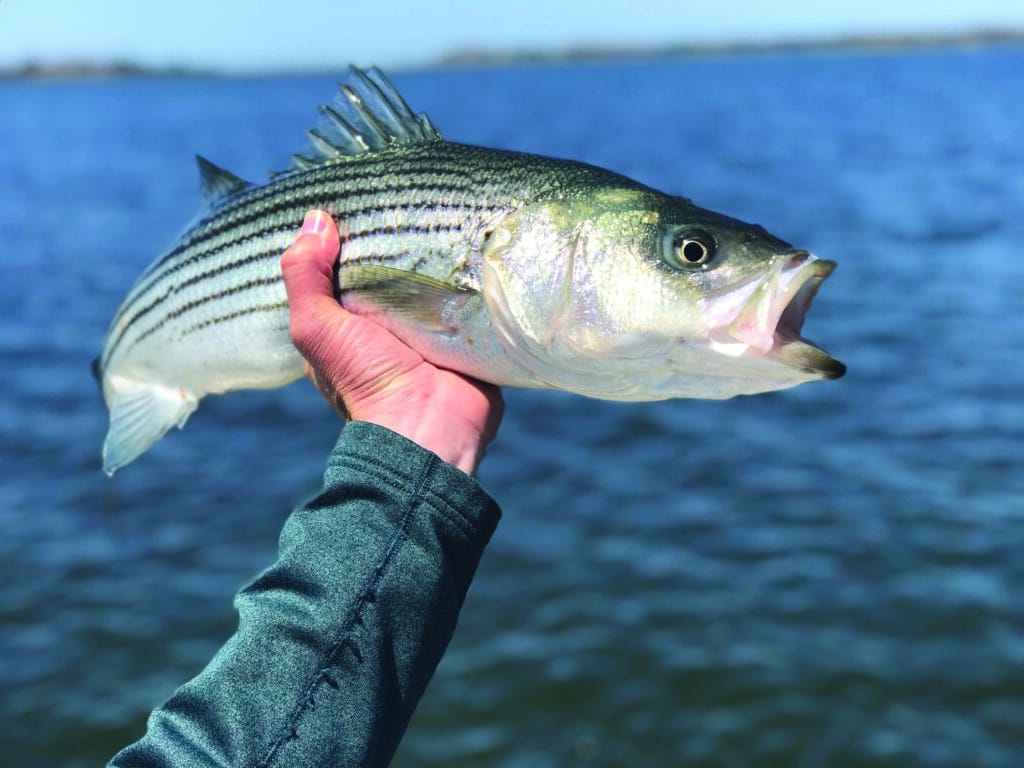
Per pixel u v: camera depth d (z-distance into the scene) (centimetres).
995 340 260
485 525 37
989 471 174
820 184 607
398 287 48
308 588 33
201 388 59
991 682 115
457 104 1802
